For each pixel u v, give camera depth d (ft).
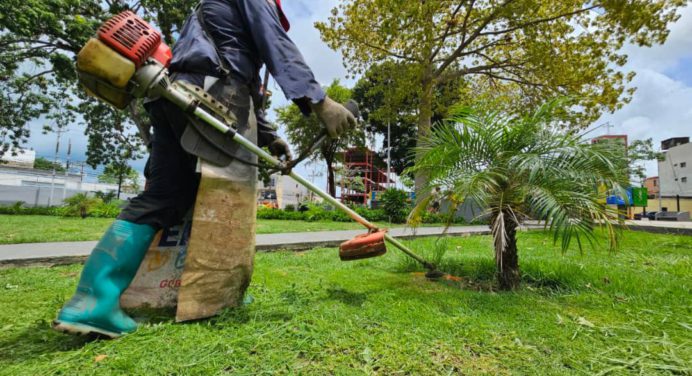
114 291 5.48
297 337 5.49
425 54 44.27
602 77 45.19
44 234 20.95
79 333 5.07
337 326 6.01
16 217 41.39
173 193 6.32
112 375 4.29
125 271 5.68
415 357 4.92
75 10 45.85
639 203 42.24
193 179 6.64
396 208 46.39
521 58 49.21
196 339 5.30
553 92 47.29
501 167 9.25
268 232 26.78
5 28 39.52
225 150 6.25
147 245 5.98
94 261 5.45
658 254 16.11
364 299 7.88
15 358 4.73
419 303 7.54
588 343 5.60
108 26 5.08
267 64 6.32
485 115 9.89
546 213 8.11
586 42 44.01
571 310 7.35
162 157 6.25
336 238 19.97
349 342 5.34
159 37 5.49
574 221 7.77
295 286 8.96
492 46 52.21
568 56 45.55
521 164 8.38
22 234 20.90
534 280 10.02
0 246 15.12
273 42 6.24
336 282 9.71
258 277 10.16
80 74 5.20
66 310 5.10
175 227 6.91
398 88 48.57
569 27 44.78
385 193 47.83
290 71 6.19
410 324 6.22
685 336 5.94
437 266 11.89
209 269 6.15
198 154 6.01
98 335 5.32
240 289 6.67
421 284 9.66
